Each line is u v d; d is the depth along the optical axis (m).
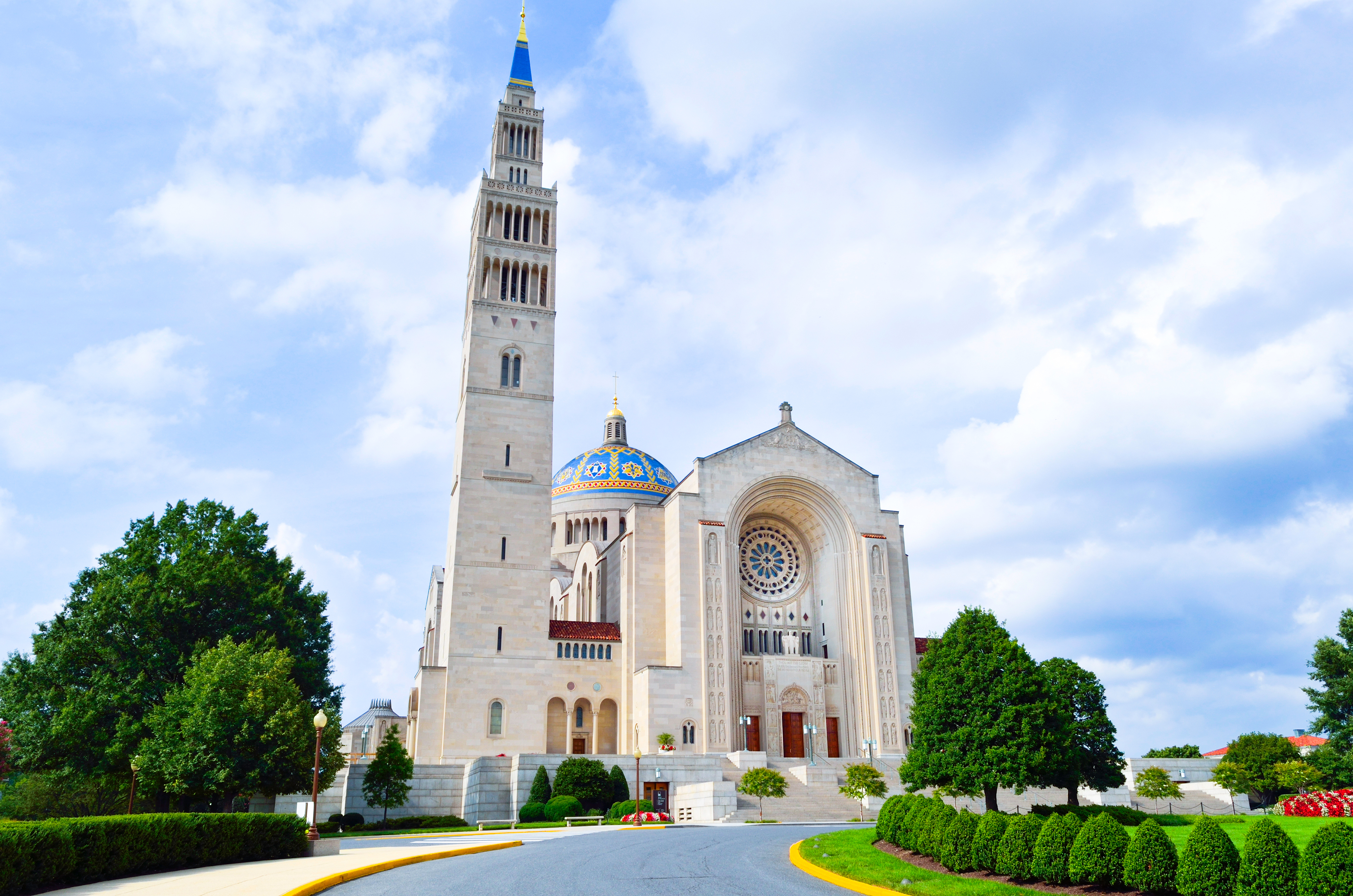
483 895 23.84
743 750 82.62
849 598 90.00
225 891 24.16
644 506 88.81
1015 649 48.53
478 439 86.69
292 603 67.62
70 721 53.59
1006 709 47.41
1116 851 23.48
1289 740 81.62
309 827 38.50
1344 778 64.81
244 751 51.19
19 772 62.19
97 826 26.98
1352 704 65.12
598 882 26.47
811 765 75.75
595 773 66.06
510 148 100.19
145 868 29.25
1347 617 67.00
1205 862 21.20
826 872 28.36
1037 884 25.05
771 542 95.88
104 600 56.66
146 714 55.16
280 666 53.84
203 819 32.31
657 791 69.00
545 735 80.75
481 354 89.25
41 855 24.19
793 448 92.12
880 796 65.81
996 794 55.19
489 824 60.78
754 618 91.94
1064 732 47.47
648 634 85.25
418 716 78.50
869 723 85.81
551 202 97.06
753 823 60.88
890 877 26.55
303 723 53.25
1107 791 70.00
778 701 86.44
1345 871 18.45
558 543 124.00
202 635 59.97
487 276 93.75
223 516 65.44
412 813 69.69
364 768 68.38
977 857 27.06
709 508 86.81
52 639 57.00
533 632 83.06
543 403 89.62
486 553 83.75
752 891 24.72
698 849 37.38
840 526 92.06
